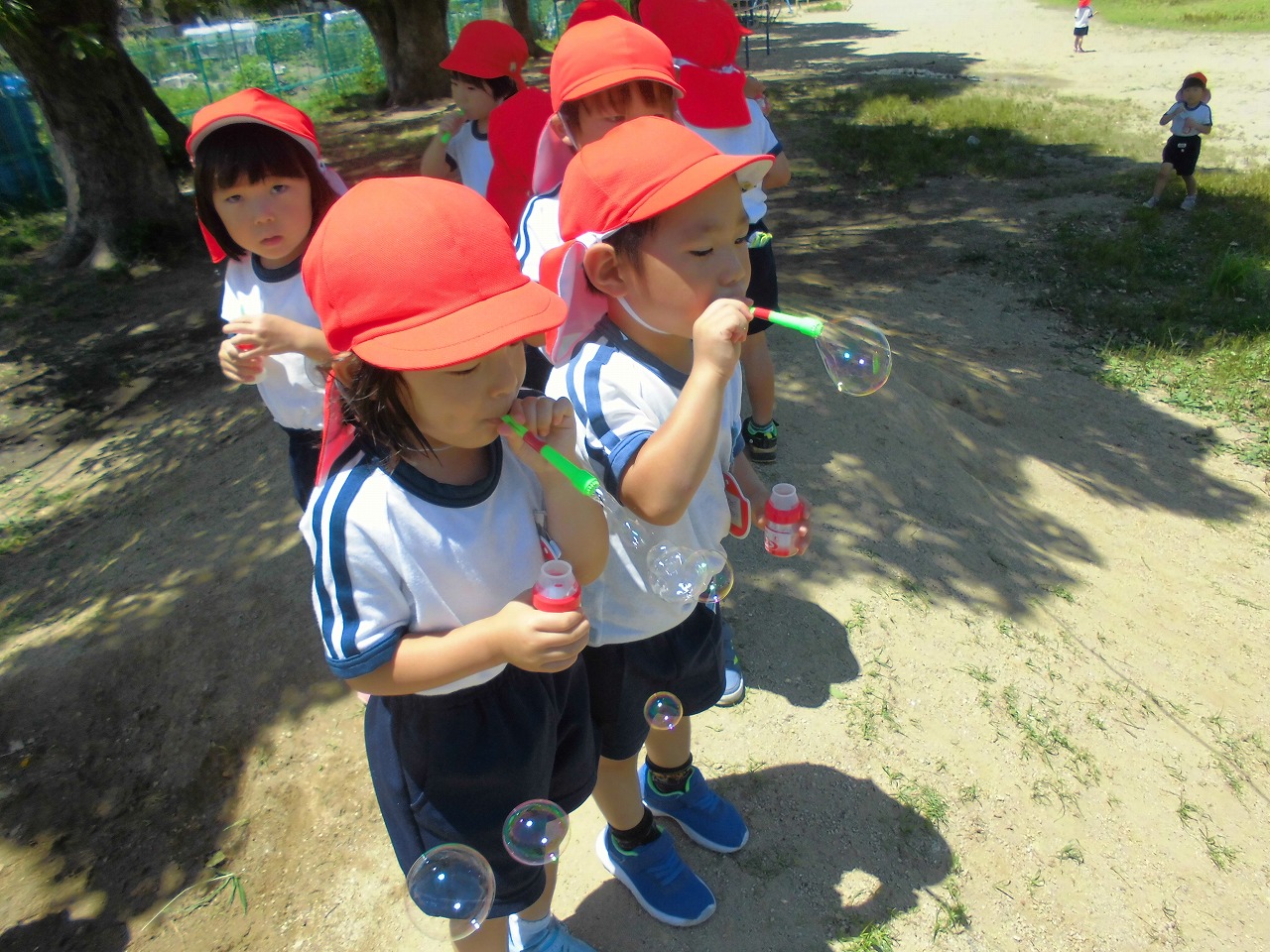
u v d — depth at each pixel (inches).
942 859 90.4
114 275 390.6
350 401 50.6
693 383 55.6
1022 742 103.7
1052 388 217.3
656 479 55.9
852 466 140.9
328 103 776.9
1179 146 345.7
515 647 50.6
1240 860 95.0
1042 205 368.2
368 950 86.8
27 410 285.3
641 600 66.2
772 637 111.8
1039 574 134.1
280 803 101.9
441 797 59.4
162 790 107.7
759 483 77.6
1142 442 193.2
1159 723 110.8
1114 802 99.2
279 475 169.9
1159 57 703.1
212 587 132.6
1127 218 345.1
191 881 97.3
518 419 51.2
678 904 81.9
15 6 345.7
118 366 311.1
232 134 83.2
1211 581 144.3
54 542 190.2
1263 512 168.1
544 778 62.6
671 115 94.2
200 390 287.4
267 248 88.2
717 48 120.0
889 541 129.3
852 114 553.9
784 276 301.6
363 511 51.0
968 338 248.2
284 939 89.4
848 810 93.4
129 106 404.8
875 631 113.8
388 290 46.4
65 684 122.3
